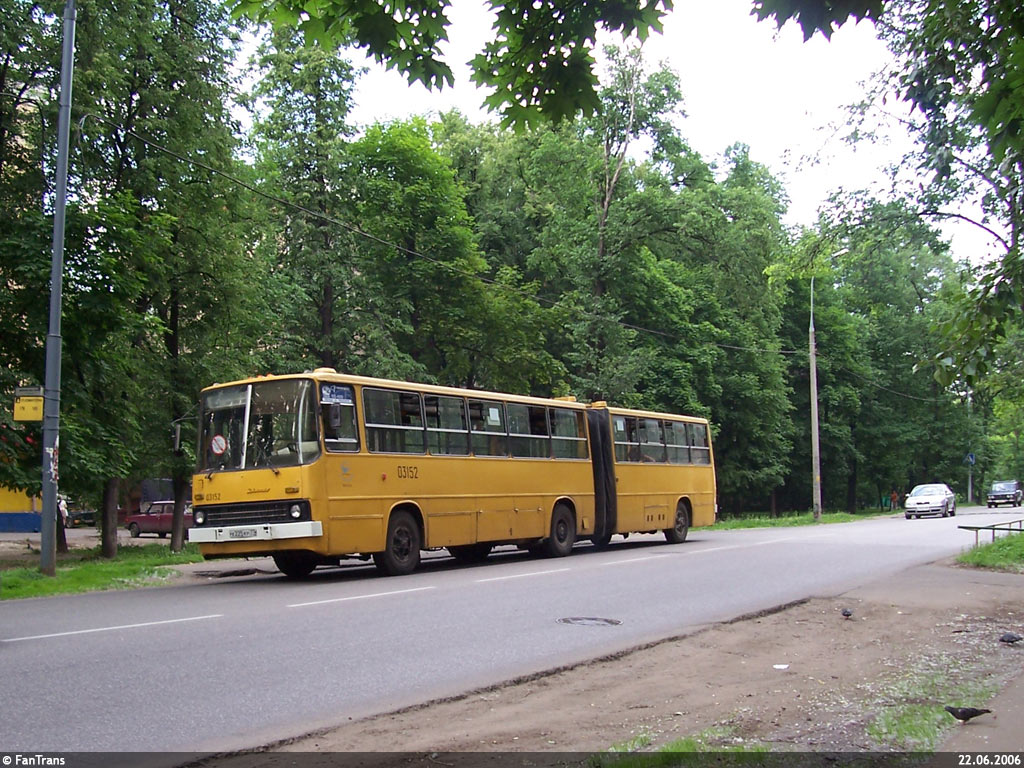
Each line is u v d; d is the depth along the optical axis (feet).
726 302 164.76
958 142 53.98
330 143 103.81
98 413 75.36
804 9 17.83
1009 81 20.63
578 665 28.89
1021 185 38.34
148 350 82.74
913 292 214.48
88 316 67.51
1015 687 25.55
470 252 117.91
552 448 70.85
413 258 115.14
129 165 81.35
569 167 122.52
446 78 21.68
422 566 64.08
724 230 122.72
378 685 25.68
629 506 78.69
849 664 29.48
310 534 49.73
